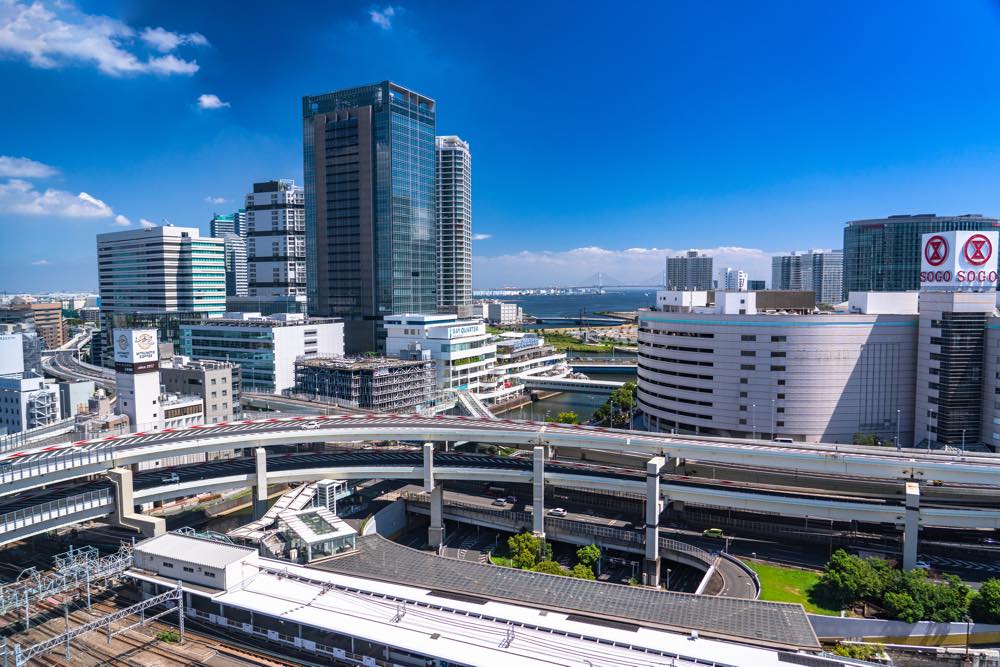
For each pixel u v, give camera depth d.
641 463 181.12
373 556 124.12
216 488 146.12
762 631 93.31
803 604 113.75
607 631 87.81
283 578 103.38
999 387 179.12
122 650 92.56
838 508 136.50
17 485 118.56
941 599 107.94
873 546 138.00
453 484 180.88
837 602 113.88
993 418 181.25
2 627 99.81
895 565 130.00
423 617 91.56
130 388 181.75
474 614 91.88
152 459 137.25
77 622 101.19
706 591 117.62
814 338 198.00
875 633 106.19
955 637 105.38
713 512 158.00
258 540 127.69
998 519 126.88
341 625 89.12
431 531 154.88
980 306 183.50
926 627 105.75
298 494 153.62
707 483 153.38
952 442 186.38
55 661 89.75
